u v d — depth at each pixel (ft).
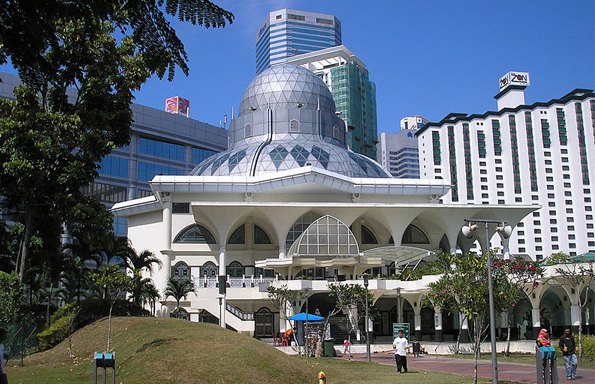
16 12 40.98
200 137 381.60
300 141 236.22
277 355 86.12
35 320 136.15
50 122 117.80
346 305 140.26
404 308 211.61
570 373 84.58
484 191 485.97
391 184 213.25
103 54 119.14
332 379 83.71
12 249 138.31
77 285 159.84
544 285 167.22
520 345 156.56
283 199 210.38
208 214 195.42
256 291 187.83
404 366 95.66
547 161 474.08
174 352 81.51
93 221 120.67
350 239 183.62
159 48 45.34
